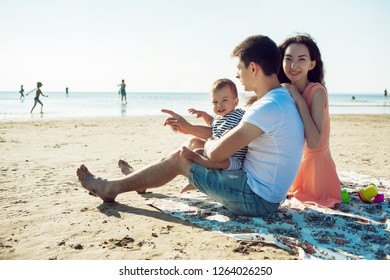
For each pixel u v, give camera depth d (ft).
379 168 20.42
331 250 9.18
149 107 100.83
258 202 10.30
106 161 21.83
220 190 10.53
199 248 9.41
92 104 116.57
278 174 10.06
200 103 137.18
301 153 10.34
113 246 9.52
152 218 11.52
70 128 41.70
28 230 10.55
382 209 12.06
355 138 36.19
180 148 11.28
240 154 10.83
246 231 10.22
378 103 165.27
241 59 10.10
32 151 25.30
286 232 10.16
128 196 13.92
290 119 9.80
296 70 11.47
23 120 50.34
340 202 12.40
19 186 15.47
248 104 12.73
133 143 30.55
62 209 12.37
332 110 101.24
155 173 11.74
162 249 9.35
